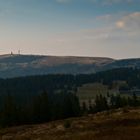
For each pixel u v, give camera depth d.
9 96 117.69
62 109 126.31
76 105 135.62
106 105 142.38
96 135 39.44
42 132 56.59
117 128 43.81
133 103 146.88
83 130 48.41
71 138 40.94
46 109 120.38
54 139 44.25
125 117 56.72
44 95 122.88
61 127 57.56
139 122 48.53
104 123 51.75
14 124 112.88
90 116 72.75
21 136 55.91
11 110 113.75
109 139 34.47
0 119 113.06
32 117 117.81
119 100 145.50
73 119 71.75
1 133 68.69
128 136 35.12
